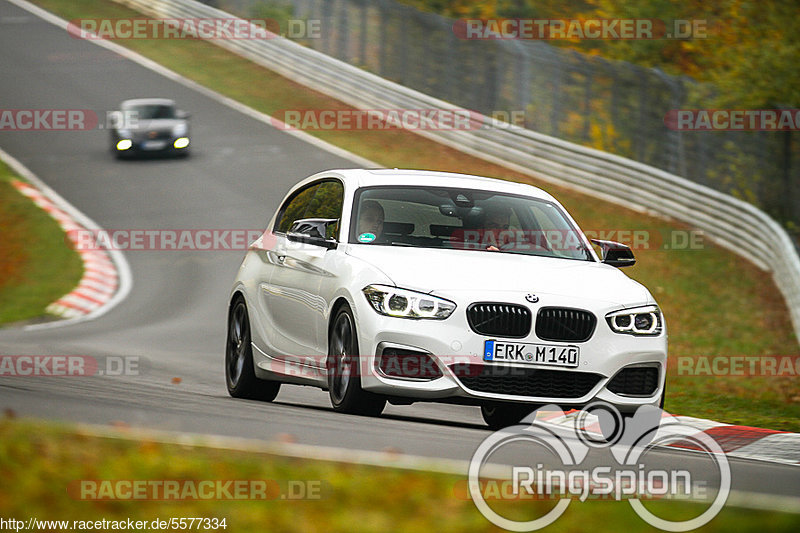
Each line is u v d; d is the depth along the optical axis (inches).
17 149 4601.4
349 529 505.7
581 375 1019.9
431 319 1003.9
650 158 4338.1
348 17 5733.3
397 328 1003.9
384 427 953.5
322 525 510.6
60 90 5433.1
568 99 4571.9
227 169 4367.6
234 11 6343.5
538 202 1217.4
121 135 4456.2
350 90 5329.7
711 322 2930.6
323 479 612.1
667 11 5536.4
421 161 4495.6
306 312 1135.0
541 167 4325.8
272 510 536.7
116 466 613.9
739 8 4859.7
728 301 3137.3
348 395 1040.2
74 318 2534.5
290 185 4170.8
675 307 3048.7
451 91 5078.7
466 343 997.8
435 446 837.8
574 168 4200.3
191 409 999.6
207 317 2564.0
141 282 2965.1
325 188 1244.5
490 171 4362.7
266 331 1224.2
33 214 3649.1
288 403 1264.8
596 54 5782.5
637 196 3973.9
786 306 3110.2
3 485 552.1
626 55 5639.8
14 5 6948.8
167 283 2960.1
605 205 4003.4
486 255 1101.1
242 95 5447.8
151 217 3720.5
